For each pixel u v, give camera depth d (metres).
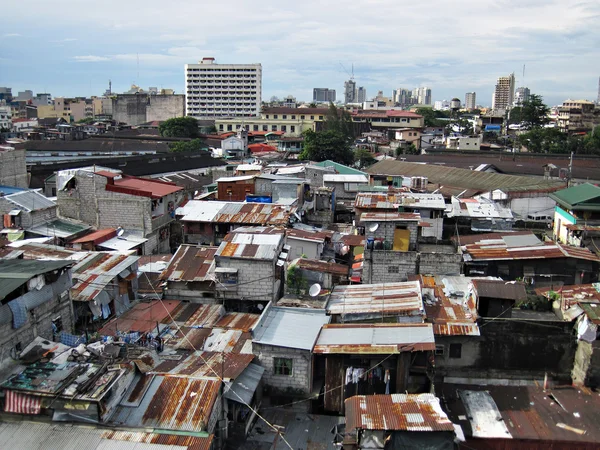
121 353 26.69
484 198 60.88
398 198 51.84
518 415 25.39
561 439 23.59
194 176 84.25
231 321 33.12
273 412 28.30
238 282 35.06
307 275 37.25
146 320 32.97
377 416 22.58
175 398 24.09
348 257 46.19
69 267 29.25
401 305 31.56
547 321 28.31
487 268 40.78
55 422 22.78
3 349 24.36
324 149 113.81
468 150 113.69
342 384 27.95
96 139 132.00
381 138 156.88
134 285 36.59
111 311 33.41
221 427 24.91
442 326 29.17
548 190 61.31
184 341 30.30
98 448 21.56
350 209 64.62
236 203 53.72
